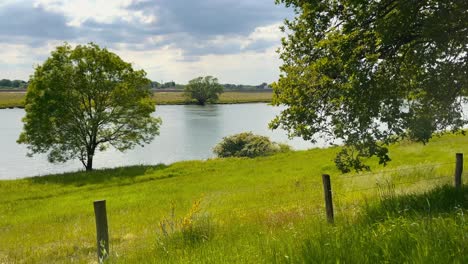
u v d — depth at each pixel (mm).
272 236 6504
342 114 12180
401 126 11414
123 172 38531
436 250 3896
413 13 10695
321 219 8211
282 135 76438
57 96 39844
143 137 45188
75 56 41281
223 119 111875
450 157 27484
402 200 7629
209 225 9906
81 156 42469
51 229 18656
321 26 13086
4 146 65750
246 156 48688
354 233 4855
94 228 17578
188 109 160375
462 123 12219
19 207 26766
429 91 11789
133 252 9445
